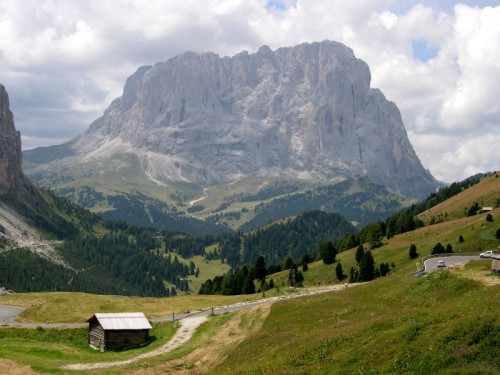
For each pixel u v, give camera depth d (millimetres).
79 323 111438
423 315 57406
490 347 41219
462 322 46469
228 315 95938
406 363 44281
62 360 75812
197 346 79688
